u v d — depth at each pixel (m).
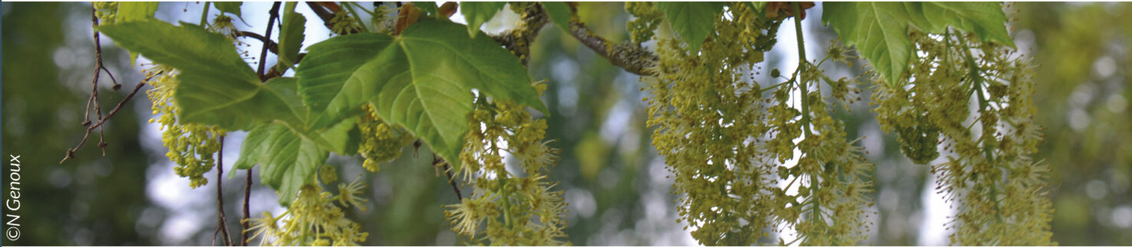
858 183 0.77
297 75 0.70
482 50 0.72
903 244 2.84
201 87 0.69
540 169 0.76
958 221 0.78
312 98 0.69
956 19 0.71
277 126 0.73
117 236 4.26
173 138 0.74
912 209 2.88
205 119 0.68
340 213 0.74
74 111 4.12
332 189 3.06
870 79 0.80
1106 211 2.60
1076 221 2.56
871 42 0.72
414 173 3.09
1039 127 0.78
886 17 0.72
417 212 3.04
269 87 0.71
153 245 4.27
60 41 4.10
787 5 0.79
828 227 0.77
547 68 3.26
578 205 3.31
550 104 3.22
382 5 0.78
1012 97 0.78
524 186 0.75
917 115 0.79
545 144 0.76
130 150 4.28
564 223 0.76
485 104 0.74
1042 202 0.78
